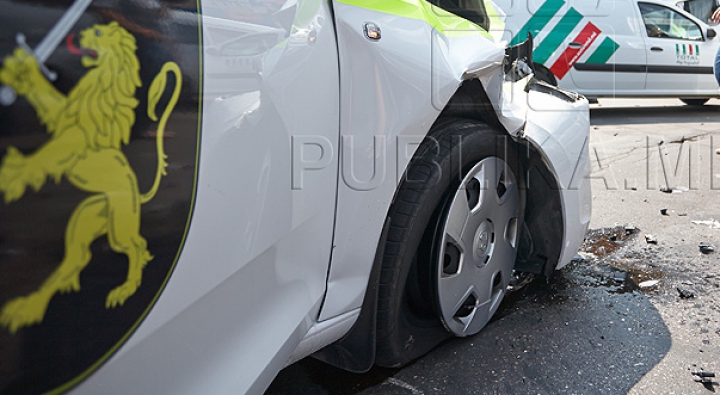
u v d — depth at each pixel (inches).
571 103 90.7
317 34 52.8
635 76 299.6
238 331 45.5
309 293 55.0
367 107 58.1
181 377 40.0
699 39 313.4
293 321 51.8
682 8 319.6
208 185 40.0
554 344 81.7
